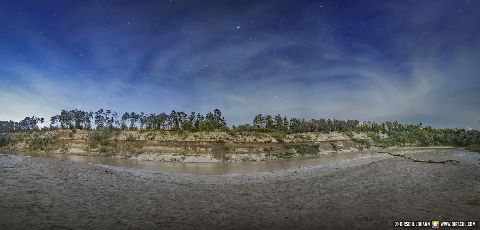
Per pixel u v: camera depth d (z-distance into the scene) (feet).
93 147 550.77
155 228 56.44
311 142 620.08
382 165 173.47
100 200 78.43
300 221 62.69
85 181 108.58
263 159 496.23
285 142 593.01
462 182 103.91
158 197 87.40
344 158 394.11
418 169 146.20
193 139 561.84
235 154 513.04
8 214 58.90
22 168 129.39
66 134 606.96
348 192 95.04
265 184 123.03
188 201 82.99
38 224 54.08
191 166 334.44
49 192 83.71
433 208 69.87
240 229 57.47
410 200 79.20
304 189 104.83
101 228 54.65
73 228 53.52
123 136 583.17
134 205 75.00
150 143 550.36
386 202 78.23
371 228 56.95
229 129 636.89
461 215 63.31
